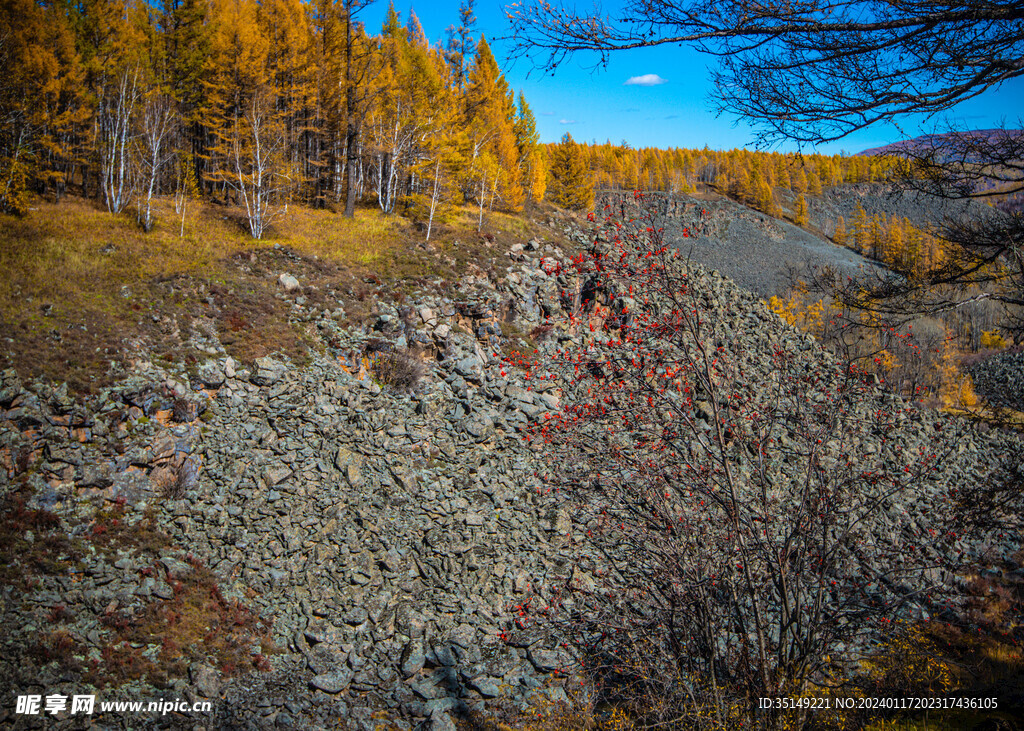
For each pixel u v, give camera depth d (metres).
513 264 30.02
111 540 12.84
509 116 52.19
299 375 18.19
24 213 24.58
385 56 40.44
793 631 7.30
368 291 23.44
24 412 13.55
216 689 10.88
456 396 19.84
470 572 14.10
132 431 14.66
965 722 7.61
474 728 10.65
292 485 15.14
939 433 22.70
